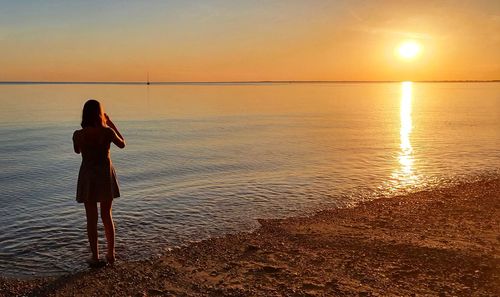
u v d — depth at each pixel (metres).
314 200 10.75
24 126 31.95
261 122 37.84
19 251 7.23
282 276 5.95
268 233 8.16
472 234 7.69
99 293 5.64
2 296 5.58
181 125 34.78
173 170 15.04
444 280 5.63
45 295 5.62
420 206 9.98
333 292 5.36
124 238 7.86
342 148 20.73
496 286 5.39
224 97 107.88
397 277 5.80
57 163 16.53
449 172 14.32
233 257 6.86
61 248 7.37
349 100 93.56
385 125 34.28
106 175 6.15
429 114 48.03
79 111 49.69
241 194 11.34
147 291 5.64
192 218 9.19
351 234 7.90
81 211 9.73
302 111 55.00
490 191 11.32
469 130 29.44
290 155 18.52
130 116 45.03
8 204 10.35
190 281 5.92
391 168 15.13
